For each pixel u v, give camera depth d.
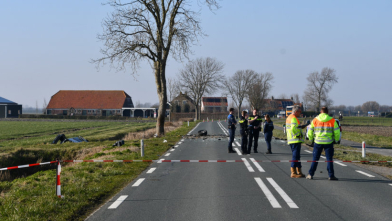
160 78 33.12
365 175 12.81
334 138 11.76
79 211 8.38
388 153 21.36
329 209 8.17
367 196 9.48
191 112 123.00
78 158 22.02
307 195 9.61
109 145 26.73
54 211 8.31
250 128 20.00
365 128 58.84
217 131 46.16
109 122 89.31
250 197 9.41
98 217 7.75
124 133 48.88
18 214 7.97
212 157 18.42
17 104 128.75
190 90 100.44
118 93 138.75
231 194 9.80
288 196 9.50
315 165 11.94
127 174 13.23
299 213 7.85
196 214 7.86
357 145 27.05
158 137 32.81
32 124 74.62
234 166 15.07
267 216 7.63
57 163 9.57
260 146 24.69
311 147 23.77
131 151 21.02
